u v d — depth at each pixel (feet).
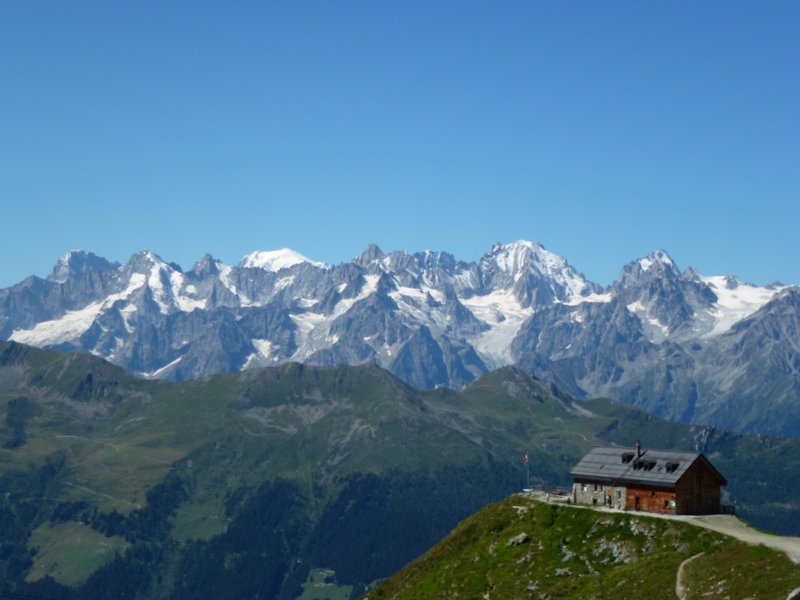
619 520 542.98
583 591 490.90
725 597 420.77
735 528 518.37
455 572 570.87
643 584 465.88
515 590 521.24
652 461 576.61
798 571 417.90
